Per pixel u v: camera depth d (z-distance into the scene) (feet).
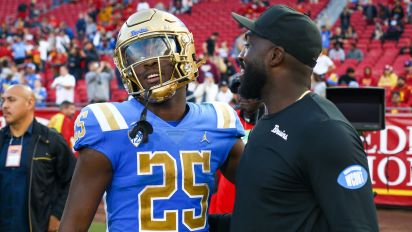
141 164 7.24
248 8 60.29
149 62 7.34
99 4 72.54
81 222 7.20
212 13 66.85
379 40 54.24
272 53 6.66
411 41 53.47
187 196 7.40
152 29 7.41
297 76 6.66
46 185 13.50
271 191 6.36
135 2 73.20
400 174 25.68
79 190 7.22
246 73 6.84
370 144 26.11
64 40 59.62
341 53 49.37
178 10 68.28
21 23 72.38
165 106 7.52
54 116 28.81
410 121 25.46
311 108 6.39
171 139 7.39
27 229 13.26
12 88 13.55
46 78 54.29
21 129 13.50
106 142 7.19
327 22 54.44
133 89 7.57
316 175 6.09
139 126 7.13
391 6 59.21
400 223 23.29
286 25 6.61
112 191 7.38
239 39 49.93
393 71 43.88
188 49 7.56
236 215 6.71
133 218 7.24
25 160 13.34
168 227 7.29
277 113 6.61
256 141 6.64
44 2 80.33
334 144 6.01
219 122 7.79
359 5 61.57
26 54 57.77
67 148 13.75
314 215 6.25
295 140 6.28
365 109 19.26
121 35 7.59
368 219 5.88
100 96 40.65
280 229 6.33
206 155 7.61
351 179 5.93
